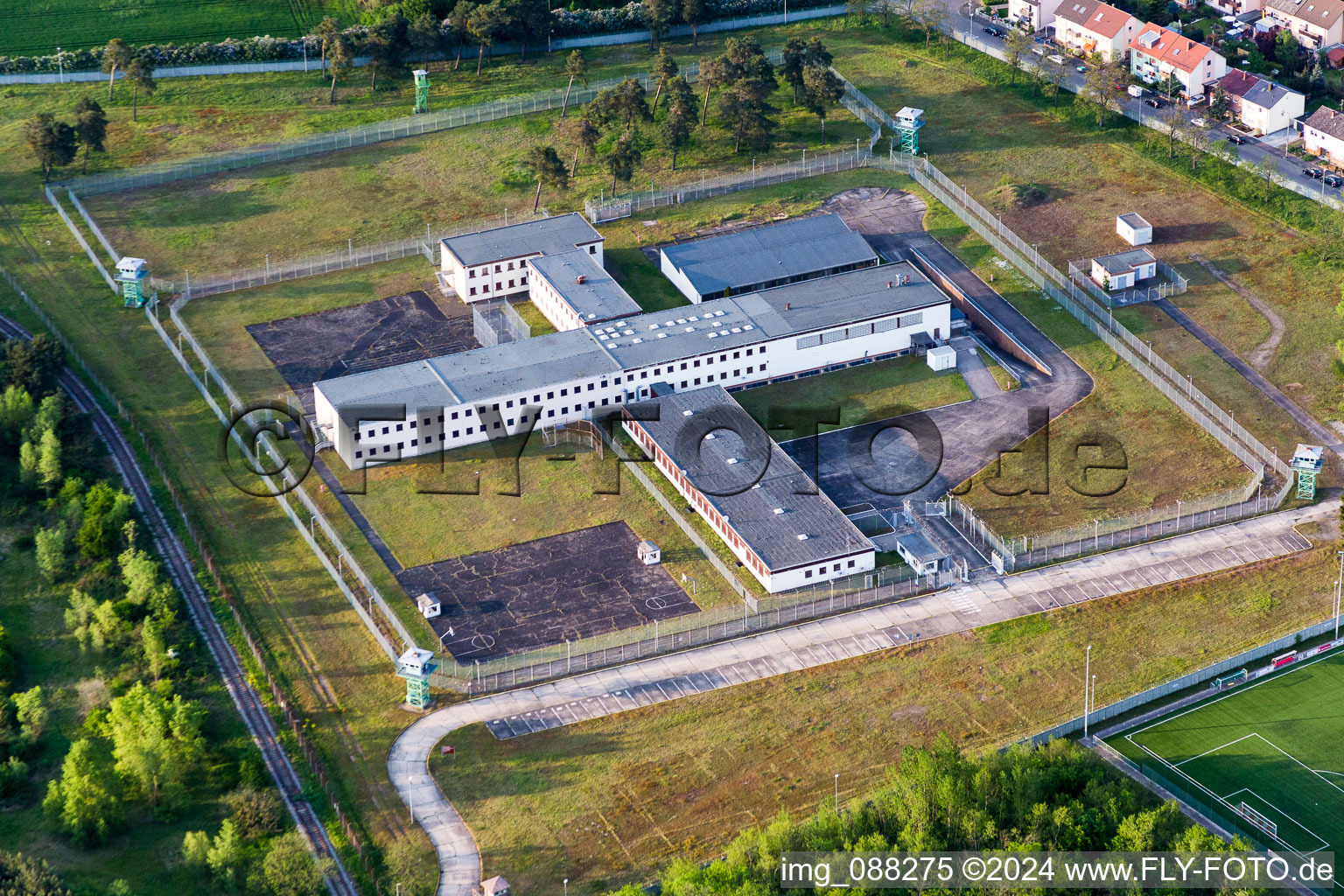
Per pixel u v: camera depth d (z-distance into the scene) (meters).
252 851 173.25
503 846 175.75
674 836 177.00
